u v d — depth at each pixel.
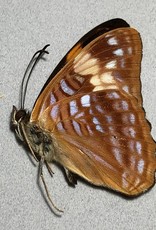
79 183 0.20
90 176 0.20
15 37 0.22
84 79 0.19
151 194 0.20
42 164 0.20
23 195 0.20
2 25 0.22
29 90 0.21
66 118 0.19
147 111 0.21
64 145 0.19
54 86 0.19
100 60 0.19
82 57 0.18
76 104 0.19
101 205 0.20
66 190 0.20
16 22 0.22
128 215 0.20
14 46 0.21
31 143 0.20
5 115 0.21
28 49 0.21
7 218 0.20
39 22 0.22
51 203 0.20
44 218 0.20
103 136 0.19
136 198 0.20
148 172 0.19
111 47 0.19
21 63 0.21
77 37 0.22
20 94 0.21
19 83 0.21
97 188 0.20
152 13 0.22
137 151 0.19
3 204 0.20
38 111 0.19
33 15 0.22
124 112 0.19
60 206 0.20
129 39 0.19
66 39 0.22
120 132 0.19
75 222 0.20
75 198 0.20
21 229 0.20
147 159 0.19
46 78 0.21
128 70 0.19
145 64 0.21
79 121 0.19
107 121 0.19
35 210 0.20
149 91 0.21
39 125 0.19
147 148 0.19
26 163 0.20
